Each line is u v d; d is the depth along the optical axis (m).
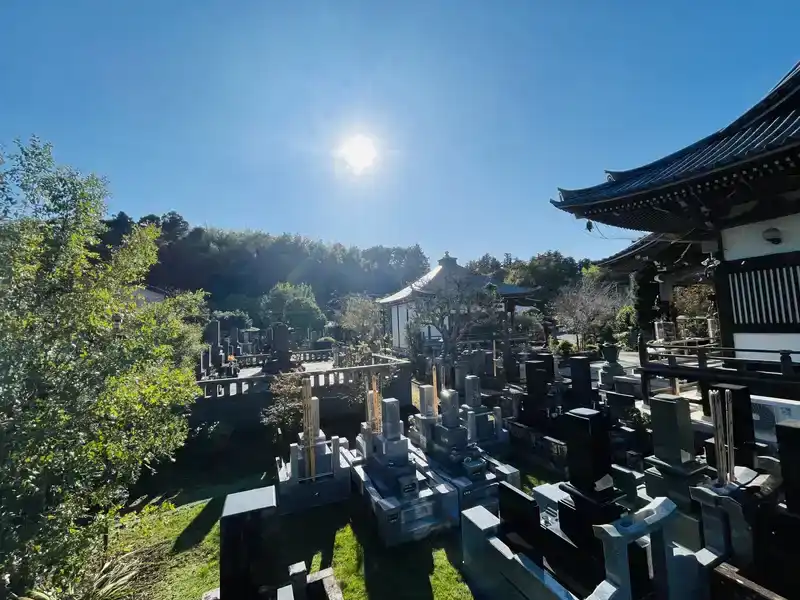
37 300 3.52
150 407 4.27
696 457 4.34
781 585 2.93
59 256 3.67
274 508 2.91
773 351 6.41
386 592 4.15
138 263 4.86
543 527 3.72
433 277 22.44
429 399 7.57
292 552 4.97
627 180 8.68
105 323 3.91
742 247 7.61
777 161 5.48
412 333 18.44
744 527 3.05
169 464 8.12
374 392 7.15
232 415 9.66
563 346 19.12
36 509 2.89
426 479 5.79
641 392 9.44
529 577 2.90
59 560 2.93
